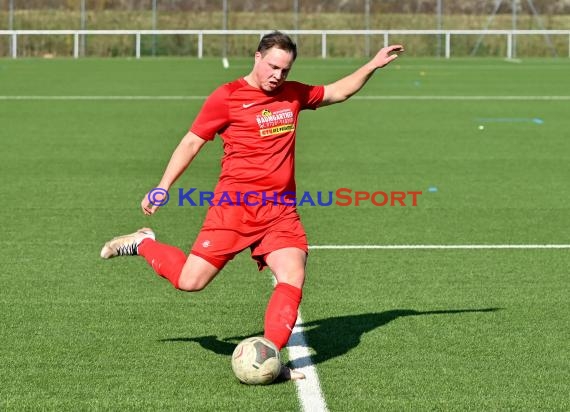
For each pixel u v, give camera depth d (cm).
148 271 2298
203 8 12019
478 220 2925
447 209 3088
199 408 1473
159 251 1678
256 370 1534
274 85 1577
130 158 4053
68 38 11319
